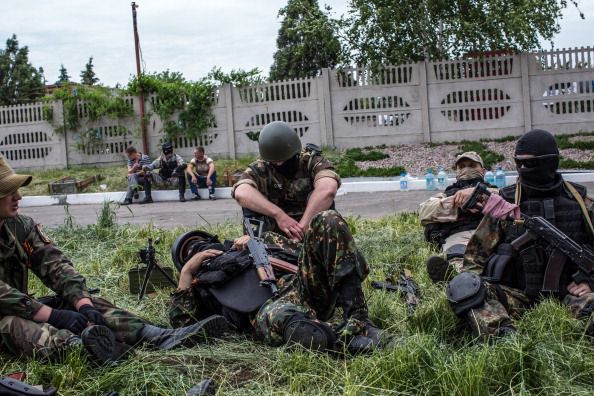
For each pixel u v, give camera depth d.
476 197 4.84
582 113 19.44
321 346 4.27
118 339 4.56
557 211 4.78
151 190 17.50
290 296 4.63
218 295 4.80
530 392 3.66
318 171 5.80
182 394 3.84
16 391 3.43
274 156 5.70
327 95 20.06
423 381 3.71
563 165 16.83
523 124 19.66
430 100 19.92
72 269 4.72
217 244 5.16
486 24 21.75
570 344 4.17
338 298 4.50
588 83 19.41
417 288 5.55
